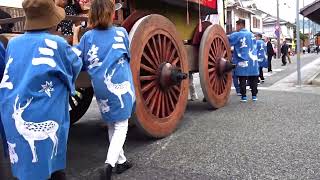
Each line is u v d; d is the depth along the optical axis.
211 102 7.04
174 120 5.42
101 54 3.65
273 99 8.55
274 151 4.45
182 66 5.63
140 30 4.66
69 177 3.86
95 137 5.58
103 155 4.65
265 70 19.34
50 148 2.70
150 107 4.92
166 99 5.29
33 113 2.63
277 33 42.16
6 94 2.71
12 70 2.72
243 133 5.31
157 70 5.02
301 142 4.79
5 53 2.97
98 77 3.63
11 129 2.68
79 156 4.61
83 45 3.72
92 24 3.72
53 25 2.85
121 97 3.66
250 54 8.07
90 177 3.86
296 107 7.30
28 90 2.63
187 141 5.00
